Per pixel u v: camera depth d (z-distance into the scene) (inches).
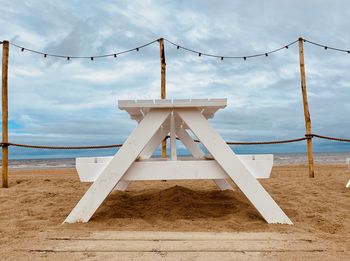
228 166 127.6
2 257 91.0
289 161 1392.7
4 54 271.4
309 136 307.7
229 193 189.8
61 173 604.1
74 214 129.6
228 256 90.6
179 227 123.0
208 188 232.2
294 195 193.0
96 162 136.0
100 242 103.6
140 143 128.6
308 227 124.6
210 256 90.7
